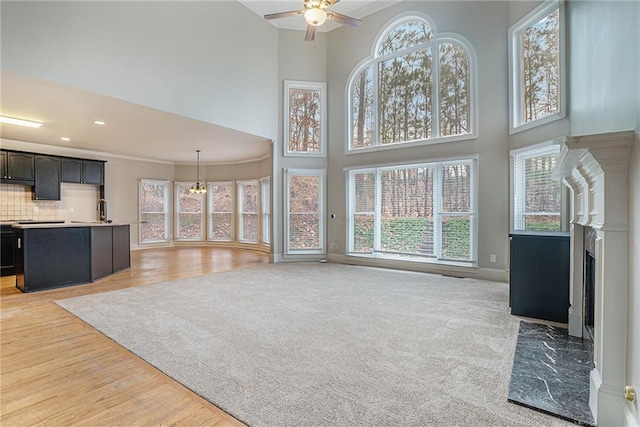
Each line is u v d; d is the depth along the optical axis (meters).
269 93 6.34
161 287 4.43
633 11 1.42
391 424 1.58
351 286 4.46
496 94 4.75
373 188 6.02
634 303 1.42
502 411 1.69
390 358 2.29
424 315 3.23
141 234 8.75
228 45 5.51
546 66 4.10
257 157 8.62
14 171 6.13
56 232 4.43
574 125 3.16
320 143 6.64
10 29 3.21
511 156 4.56
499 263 4.75
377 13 5.97
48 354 2.39
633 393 1.42
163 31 4.55
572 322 2.70
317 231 6.69
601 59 2.00
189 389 1.91
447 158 5.14
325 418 1.63
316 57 6.60
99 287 4.45
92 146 7.07
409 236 5.61
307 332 2.78
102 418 1.64
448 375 2.06
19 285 4.32
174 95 4.68
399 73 5.75
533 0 4.18
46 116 4.79
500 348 2.46
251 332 2.78
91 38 3.81
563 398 1.80
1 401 1.79
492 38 4.78
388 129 5.88
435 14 5.29
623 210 1.51
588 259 2.60
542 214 4.16
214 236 9.45
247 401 1.78
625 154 1.47
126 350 2.45
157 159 8.94
